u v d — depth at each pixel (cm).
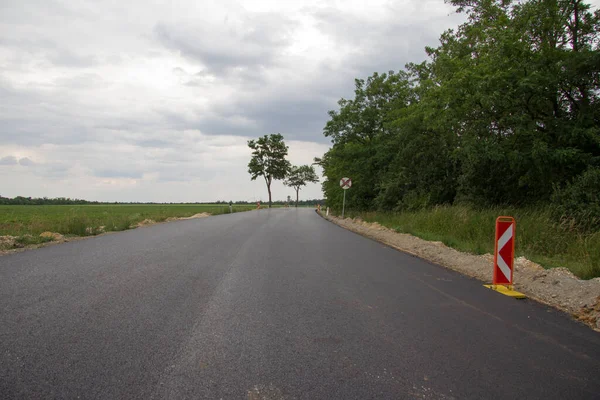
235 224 2142
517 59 1484
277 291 651
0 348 389
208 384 327
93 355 379
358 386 331
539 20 1454
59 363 359
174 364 364
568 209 1308
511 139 1678
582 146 1467
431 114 1855
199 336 438
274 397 309
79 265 829
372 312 546
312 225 2230
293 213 4191
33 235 1326
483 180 1895
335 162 3494
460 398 316
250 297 609
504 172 1817
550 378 356
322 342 429
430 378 349
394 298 626
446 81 1770
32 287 631
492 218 1455
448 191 2269
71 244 1183
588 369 378
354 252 1136
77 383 323
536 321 526
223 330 459
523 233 1232
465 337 456
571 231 1198
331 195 3928
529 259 953
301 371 356
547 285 709
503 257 710
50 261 872
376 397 313
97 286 648
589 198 1288
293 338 439
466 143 1702
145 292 620
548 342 448
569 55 1422
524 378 355
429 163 2400
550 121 1529
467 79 1562
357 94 3162
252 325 480
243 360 377
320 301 596
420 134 2372
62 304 542
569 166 1472
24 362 359
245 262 916
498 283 707
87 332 439
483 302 617
